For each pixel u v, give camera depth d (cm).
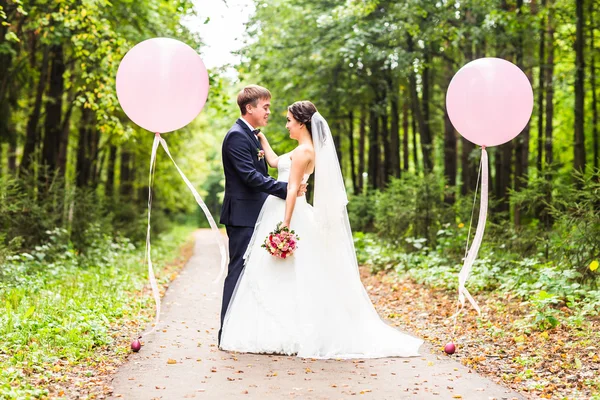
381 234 1402
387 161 2319
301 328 601
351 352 603
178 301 957
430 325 759
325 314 609
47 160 1527
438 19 1500
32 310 634
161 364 552
